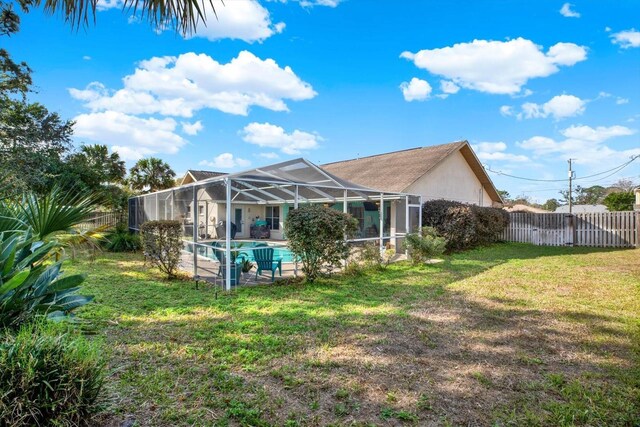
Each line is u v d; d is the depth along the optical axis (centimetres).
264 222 2383
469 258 1340
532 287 816
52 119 1714
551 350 447
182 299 701
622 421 295
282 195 1503
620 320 562
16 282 354
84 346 290
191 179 2586
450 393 340
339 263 924
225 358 411
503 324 550
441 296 736
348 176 2105
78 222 513
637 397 330
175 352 426
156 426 276
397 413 303
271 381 359
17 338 270
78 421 260
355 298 721
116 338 468
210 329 514
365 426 285
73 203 511
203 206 1586
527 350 448
